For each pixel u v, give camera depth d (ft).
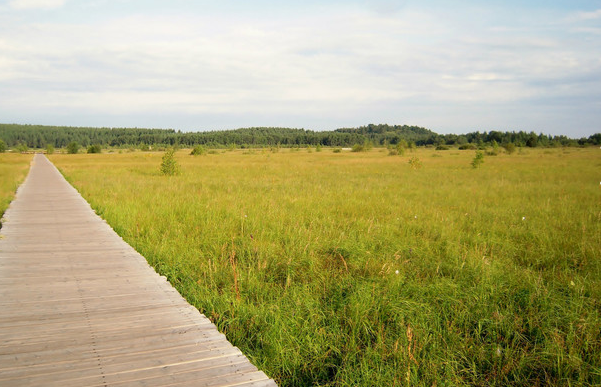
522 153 222.69
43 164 158.61
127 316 14.26
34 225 32.65
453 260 23.25
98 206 43.27
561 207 41.24
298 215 35.65
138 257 22.71
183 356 11.41
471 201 45.91
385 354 13.34
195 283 19.07
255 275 20.47
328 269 22.13
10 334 12.50
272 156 196.85
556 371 12.75
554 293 18.02
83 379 9.93
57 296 16.21
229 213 35.76
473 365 13.01
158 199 44.50
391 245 26.55
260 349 13.87
